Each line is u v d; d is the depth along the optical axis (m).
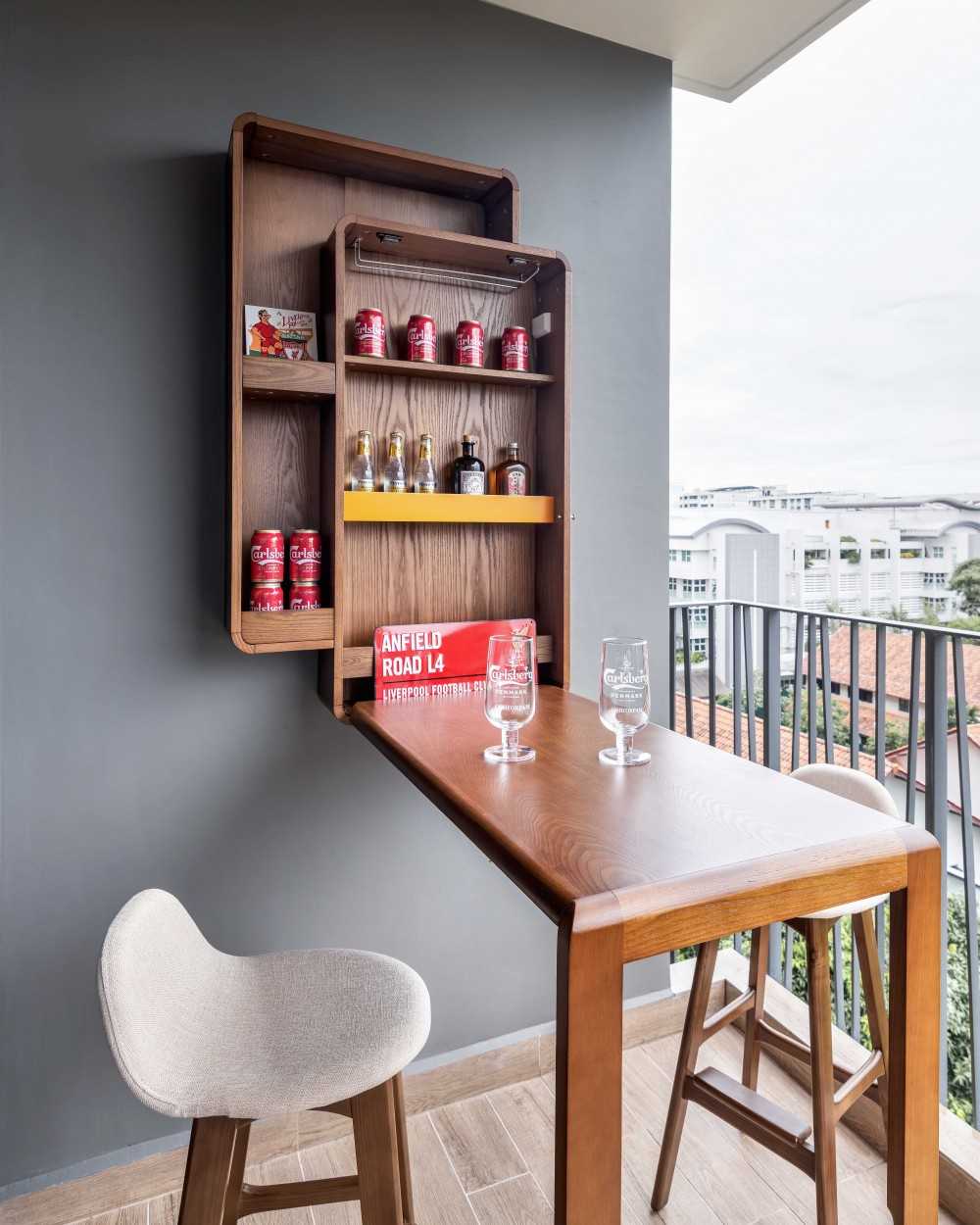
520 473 1.81
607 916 0.75
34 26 1.42
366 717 1.50
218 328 1.59
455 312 1.81
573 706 1.65
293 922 1.73
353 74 1.70
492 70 1.86
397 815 1.82
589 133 1.99
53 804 1.50
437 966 1.87
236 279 1.46
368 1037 0.99
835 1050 1.80
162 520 1.56
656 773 1.17
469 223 1.84
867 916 1.40
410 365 1.62
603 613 2.06
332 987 1.12
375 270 1.71
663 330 2.11
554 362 1.81
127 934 0.96
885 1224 1.49
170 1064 0.92
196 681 1.61
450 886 1.88
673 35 1.99
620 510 2.07
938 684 1.70
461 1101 1.86
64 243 1.46
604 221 2.02
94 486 1.50
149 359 1.53
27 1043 1.49
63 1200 1.50
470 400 1.83
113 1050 0.85
